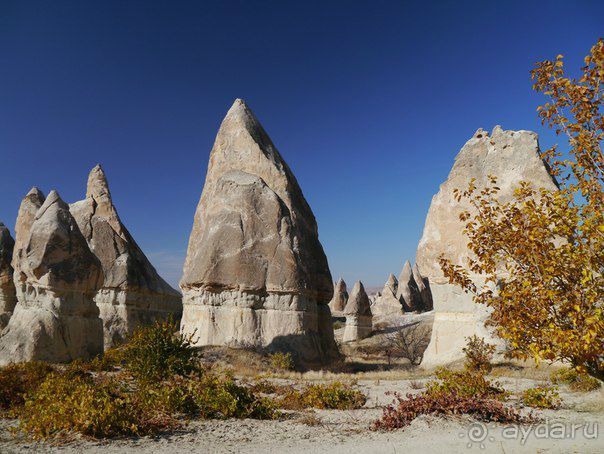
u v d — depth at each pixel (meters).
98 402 8.86
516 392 12.22
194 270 25.42
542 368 16.34
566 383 13.15
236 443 8.06
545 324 5.91
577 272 5.68
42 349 18.38
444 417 8.91
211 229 26.16
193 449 7.61
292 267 24.81
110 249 34.00
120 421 8.48
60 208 21.02
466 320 20.44
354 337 43.78
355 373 21.41
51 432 8.30
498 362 17.72
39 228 20.08
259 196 26.48
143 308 34.41
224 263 25.06
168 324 14.77
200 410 10.68
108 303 32.78
